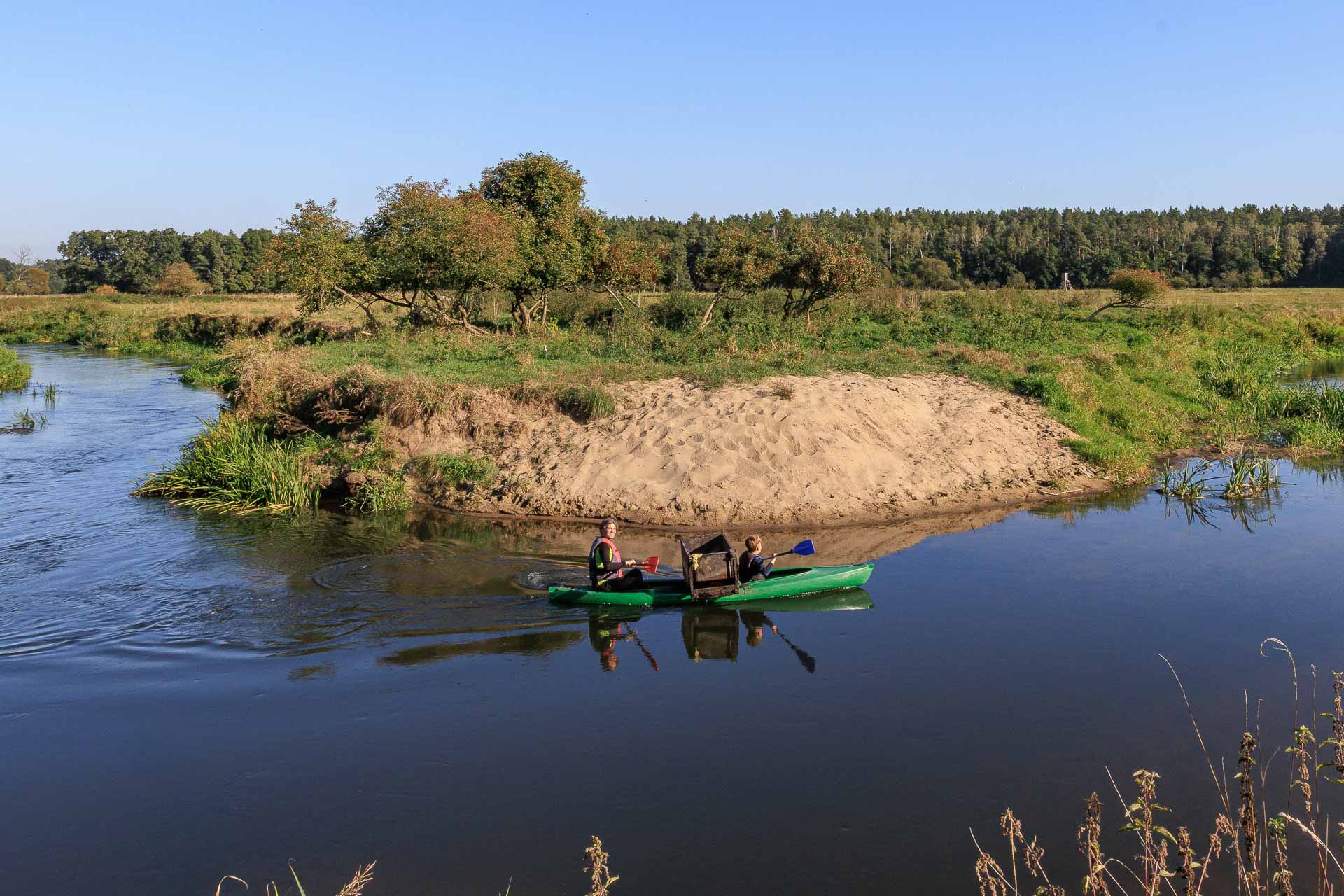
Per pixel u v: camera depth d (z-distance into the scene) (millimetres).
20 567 12297
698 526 14273
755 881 5867
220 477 16422
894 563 12516
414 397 17125
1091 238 120750
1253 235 121500
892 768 7242
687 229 119500
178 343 48594
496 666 9398
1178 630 9969
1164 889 5598
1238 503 15484
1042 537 13625
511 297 33312
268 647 9812
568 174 30031
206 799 6988
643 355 21750
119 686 8922
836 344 25188
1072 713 8102
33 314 61875
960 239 120750
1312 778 6879
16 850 6387
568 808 6750
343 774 7316
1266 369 28375
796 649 9750
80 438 22094
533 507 15031
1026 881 5785
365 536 13859
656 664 9422
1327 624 10031
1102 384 21891
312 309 32531
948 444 16969
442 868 6074
